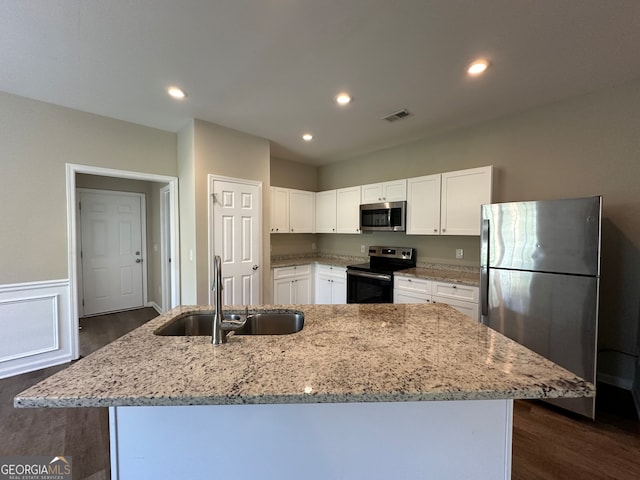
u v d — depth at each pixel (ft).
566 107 8.59
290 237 16.08
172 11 5.16
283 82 7.65
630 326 7.70
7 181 8.33
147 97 8.50
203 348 3.85
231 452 3.46
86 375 3.10
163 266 14.11
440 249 11.94
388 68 6.99
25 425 6.35
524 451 5.61
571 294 6.57
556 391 2.80
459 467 3.53
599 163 8.09
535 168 9.21
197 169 10.19
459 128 10.95
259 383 2.92
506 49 6.26
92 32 5.70
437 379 2.98
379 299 11.71
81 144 9.41
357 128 10.98
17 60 6.66
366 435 3.47
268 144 12.26
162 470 3.47
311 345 3.93
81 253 14.08
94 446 5.74
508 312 7.52
